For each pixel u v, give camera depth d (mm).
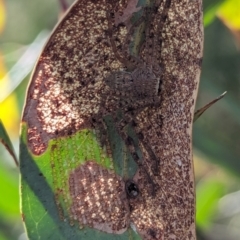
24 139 265
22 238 383
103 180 275
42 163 267
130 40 279
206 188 369
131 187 276
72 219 269
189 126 274
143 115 280
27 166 265
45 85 266
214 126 486
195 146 353
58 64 268
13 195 351
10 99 352
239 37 335
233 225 475
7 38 656
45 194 267
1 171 352
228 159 353
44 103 267
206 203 367
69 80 270
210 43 493
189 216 272
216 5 302
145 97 280
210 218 395
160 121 278
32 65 333
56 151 269
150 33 280
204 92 393
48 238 266
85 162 273
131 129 280
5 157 380
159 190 275
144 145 278
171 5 277
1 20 382
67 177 270
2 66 353
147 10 277
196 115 277
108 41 275
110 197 274
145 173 277
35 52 335
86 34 270
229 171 354
